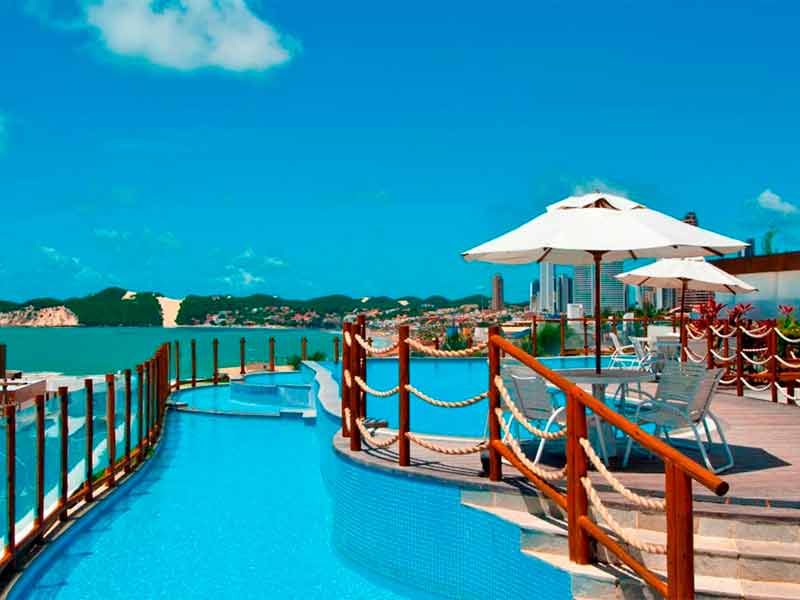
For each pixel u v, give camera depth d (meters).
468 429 11.74
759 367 14.50
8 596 5.87
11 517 6.21
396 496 6.66
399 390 6.89
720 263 20.83
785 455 7.11
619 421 4.63
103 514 8.57
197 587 6.36
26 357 77.31
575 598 5.03
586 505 5.21
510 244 6.59
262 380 20.70
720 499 5.39
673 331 18.36
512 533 5.70
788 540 5.09
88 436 8.78
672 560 4.10
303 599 6.13
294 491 9.63
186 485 9.97
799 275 17.83
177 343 21.28
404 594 6.30
